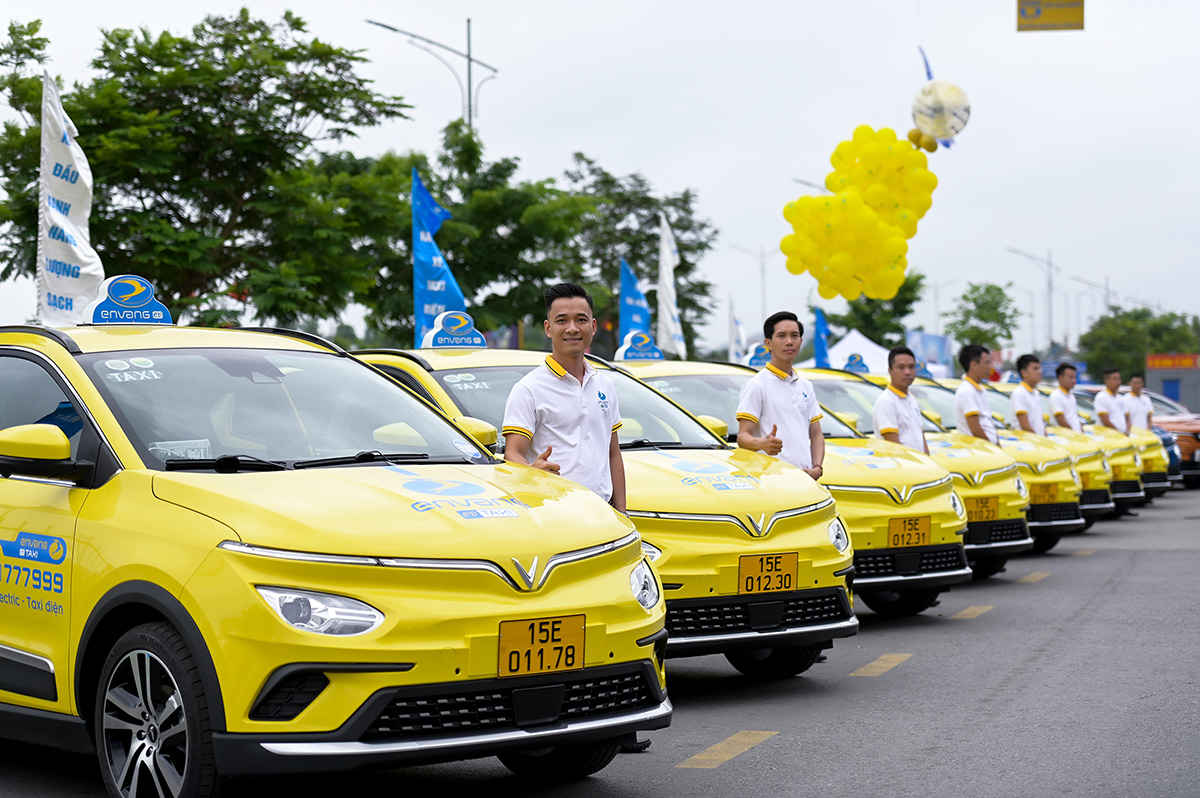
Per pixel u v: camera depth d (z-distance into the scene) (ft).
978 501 33.73
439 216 45.73
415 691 12.21
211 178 74.23
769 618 19.84
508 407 19.33
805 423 26.21
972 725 18.53
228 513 12.82
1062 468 42.09
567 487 15.33
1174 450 70.95
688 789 15.51
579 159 175.83
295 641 11.95
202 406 15.48
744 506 20.07
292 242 75.41
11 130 66.13
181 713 12.67
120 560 13.20
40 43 67.00
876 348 90.84
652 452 22.31
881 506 26.81
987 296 197.06
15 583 14.89
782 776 16.01
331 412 16.39
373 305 91.71
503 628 12.67
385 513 13.06
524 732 12.82
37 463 14.29
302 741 11.96
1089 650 24.41
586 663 13.23
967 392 39.86
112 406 14.96
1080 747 17.04
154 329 17.37
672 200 175.11
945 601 31.94
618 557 14.10
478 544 12.93
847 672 23.08
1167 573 36.22
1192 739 17.33
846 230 56.34
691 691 21.75
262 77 73.56
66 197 32.94
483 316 104.17
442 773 16.51
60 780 16.46
